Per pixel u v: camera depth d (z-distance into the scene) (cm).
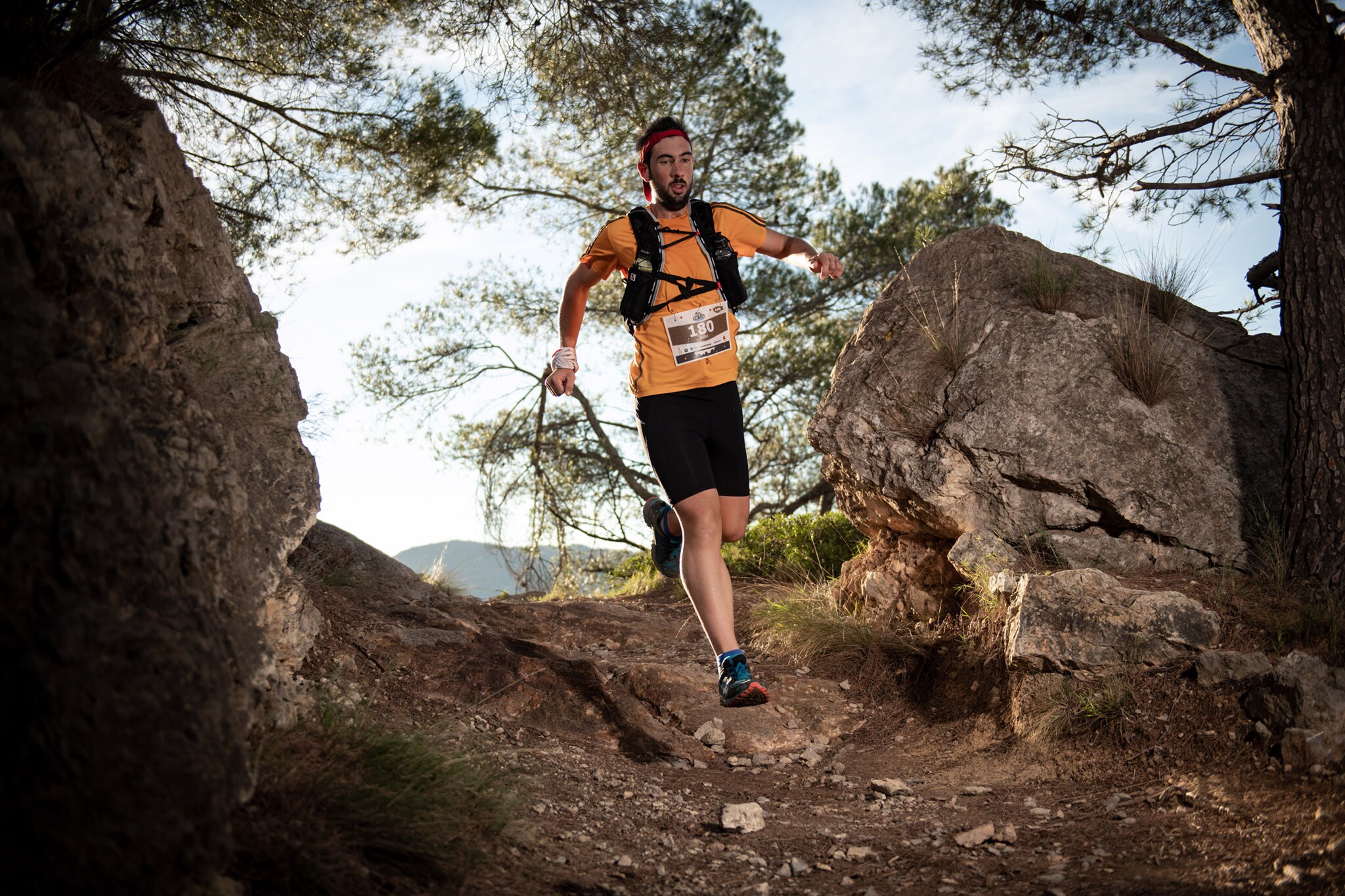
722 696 312
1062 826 295
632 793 337
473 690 402
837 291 1438
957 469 483
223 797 175
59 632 163
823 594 585
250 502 292
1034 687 383
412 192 770
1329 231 432
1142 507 456
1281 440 473
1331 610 373
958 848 281
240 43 612
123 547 185
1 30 282
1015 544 470
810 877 265
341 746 263
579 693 426
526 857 255
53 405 187
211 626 201
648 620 624
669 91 820
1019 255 550
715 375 329
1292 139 454
